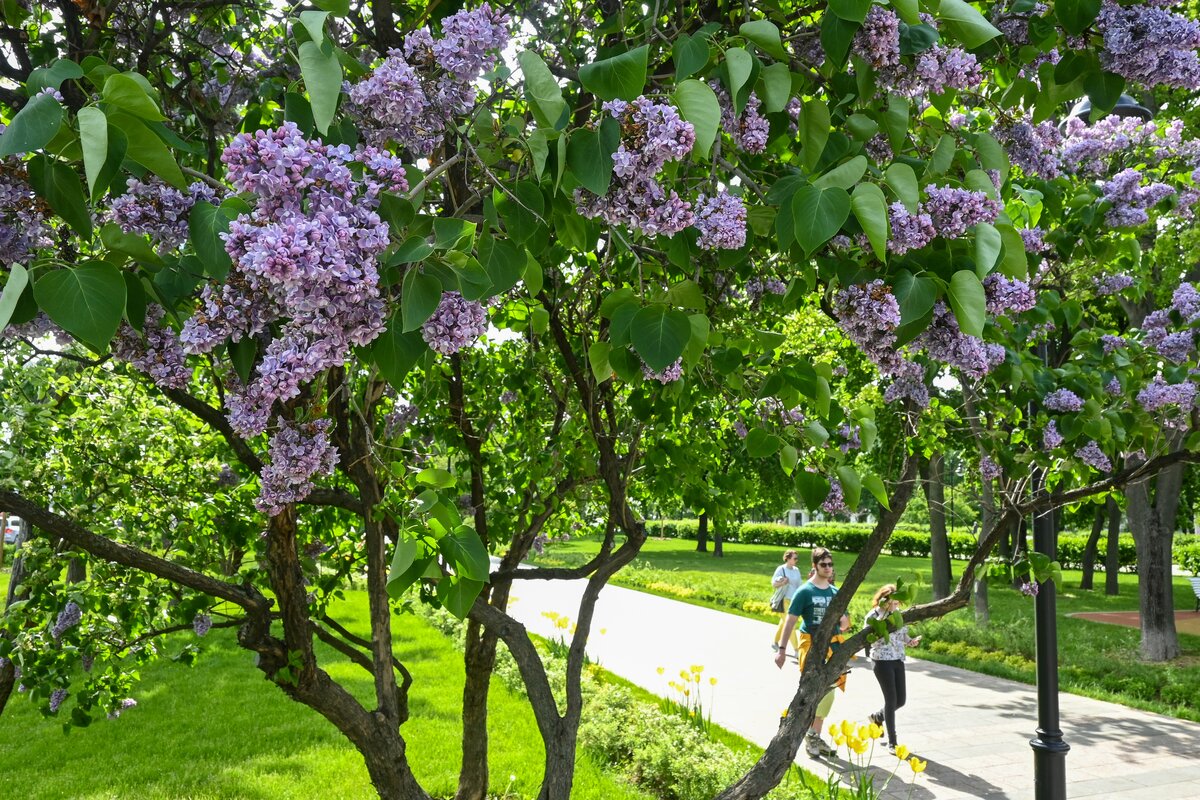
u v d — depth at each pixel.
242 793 6.40
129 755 7.32
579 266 3.55
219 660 11.29
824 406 2.45
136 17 2.61
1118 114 4.28
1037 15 2.19
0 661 4.48
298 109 1.69
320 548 4.71
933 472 8.80
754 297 3.02
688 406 3.42
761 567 32.84
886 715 7.89
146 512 4.69
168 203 1.51
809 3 2.45
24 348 3.74
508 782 6.51
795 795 5.84
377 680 2.88
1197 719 9.12
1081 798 6.80
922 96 2.25
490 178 1.78
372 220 1.30
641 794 6.42
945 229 1.82
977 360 1.85
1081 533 39.41
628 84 1.58
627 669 11.51
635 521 3.61
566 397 4.50
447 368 4.47
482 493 4.57
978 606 15.15
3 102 2.22
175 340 1.60
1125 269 4.39
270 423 2.02
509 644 3.25
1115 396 3.92
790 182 1.84
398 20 2.85
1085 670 11.65
